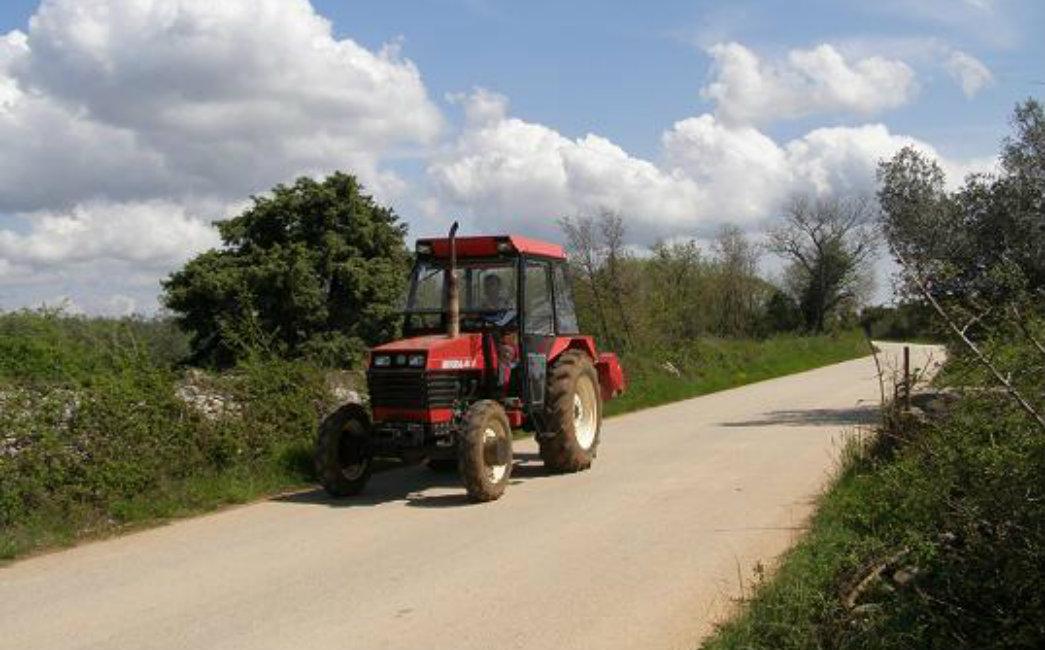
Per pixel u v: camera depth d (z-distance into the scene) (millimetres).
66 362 11812
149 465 9484
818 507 8383
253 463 10641
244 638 5715
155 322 18797
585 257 27375
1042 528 4695
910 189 13828
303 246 19844
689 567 6898
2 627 6020
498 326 10719
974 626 4859
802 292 65500
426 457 9969
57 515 8531
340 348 19625
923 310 6273
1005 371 5496
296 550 7754
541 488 10188
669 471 10961
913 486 6039
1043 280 12828
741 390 22344
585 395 11602
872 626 5000
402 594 6480
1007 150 13508
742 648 5078
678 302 29906
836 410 16953
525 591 6465
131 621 6074
